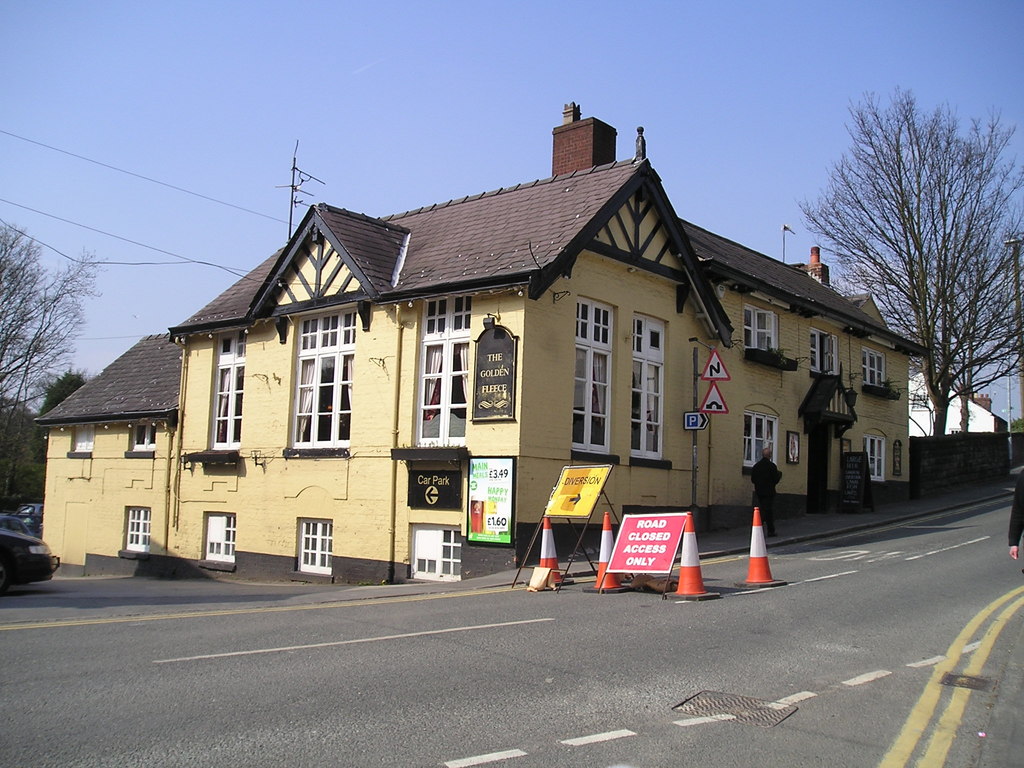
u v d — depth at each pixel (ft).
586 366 54.49
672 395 60.90
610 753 17.06
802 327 78.38
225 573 64.39
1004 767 16.69
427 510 52.70
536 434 49.73
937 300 106.22
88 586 57.62
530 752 16.94
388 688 21.36
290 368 62.13
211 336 69.05
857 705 20.75
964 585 39.17
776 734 18.52
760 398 71.36
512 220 57.77
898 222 107.96
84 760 16.02
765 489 60.39
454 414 52.70
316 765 15.96
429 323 54.70
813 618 31.24
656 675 23.09
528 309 49.90
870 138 108.68
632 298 57.93
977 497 96.53
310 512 59.11
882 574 42.55
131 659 24.47
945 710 20.39
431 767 15.97
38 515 109.91
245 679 22.12
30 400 141.69
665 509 59.31
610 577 38.75
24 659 24.44
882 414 92.58
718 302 63.21
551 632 28.78
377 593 42.55
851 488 80.12
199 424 69.05
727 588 38.55
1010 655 25.67
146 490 73.20
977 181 104.73
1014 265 102.73
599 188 56.18
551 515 41.65
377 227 61.87
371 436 56.13
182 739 17.29
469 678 22.49
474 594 40.11
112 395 81.25
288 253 61.67
